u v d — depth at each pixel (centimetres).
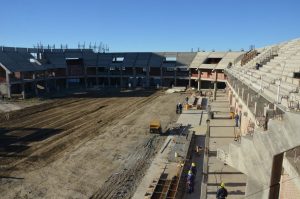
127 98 6391
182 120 4150
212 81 7269
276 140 1238
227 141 2912
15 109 5000
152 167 2503
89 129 3725
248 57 5350
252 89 2347
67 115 4575
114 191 2103
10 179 2272
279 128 1220
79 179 2291
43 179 2280
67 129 3725
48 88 7375
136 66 8169
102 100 6112
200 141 3120
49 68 7319
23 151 2884
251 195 1445
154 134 3478
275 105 1545
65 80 8194
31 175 2344
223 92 6900
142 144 3114
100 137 3369
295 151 1245
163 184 2155
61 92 7262
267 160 1312
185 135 3325
